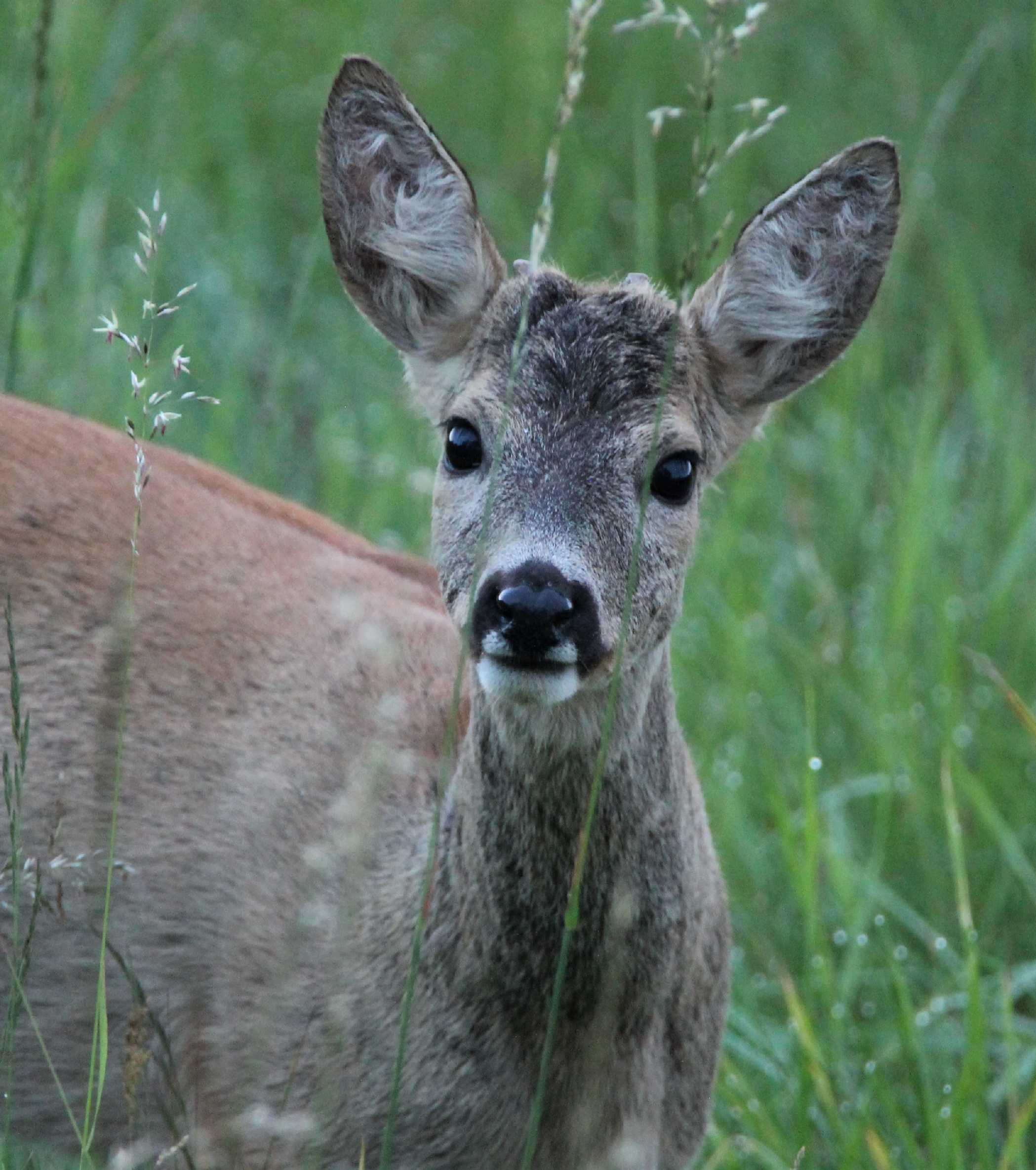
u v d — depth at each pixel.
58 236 14.30
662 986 8.32
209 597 9.36
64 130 15.23
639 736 8.11
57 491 9.43
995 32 17.77
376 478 13.97
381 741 8.90
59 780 8.85
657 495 8.21
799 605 14.02
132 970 8.75
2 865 8.85
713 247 7.84
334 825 8.67
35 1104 8.91
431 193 8.90
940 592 13.49
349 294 9.16
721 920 8.80
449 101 18.05
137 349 7.84
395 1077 7.86
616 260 16.91
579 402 8.18
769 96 18.12
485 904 8.10
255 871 8.75
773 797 11.14
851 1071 10.65
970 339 15.87
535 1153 8.26
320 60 18.02
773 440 15.02
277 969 8.54
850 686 13.18
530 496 7.95
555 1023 7.70
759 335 9.00
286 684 9.18
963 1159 9.70
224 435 13.55
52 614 9.16
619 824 8.09
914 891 12.05
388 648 8.38
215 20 18.02
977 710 12.89
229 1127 8.46
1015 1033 10.92
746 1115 9.96
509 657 7.63
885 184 9.09
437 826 7.57
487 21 18.64
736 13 18.20
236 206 16.36
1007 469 14.65
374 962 8.35
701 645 13.07
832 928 11.73
